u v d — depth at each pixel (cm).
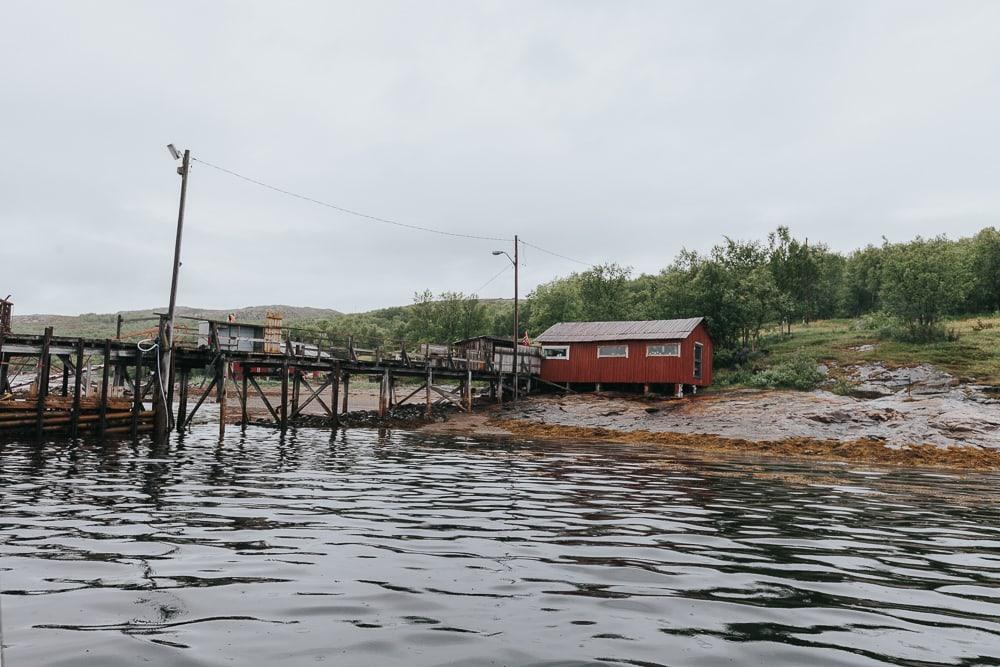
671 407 3591
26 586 646
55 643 498
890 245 7425
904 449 2538
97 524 956
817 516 1185
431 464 1914
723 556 850
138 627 538
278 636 524
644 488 1506
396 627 552
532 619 583
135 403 2450
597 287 6488
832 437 2808
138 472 1570
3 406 2153
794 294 6138
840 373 4141
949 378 3700
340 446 2459
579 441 3000
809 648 526
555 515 1127
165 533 907
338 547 851
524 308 9206
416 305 8112
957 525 1132
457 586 684
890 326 4938
